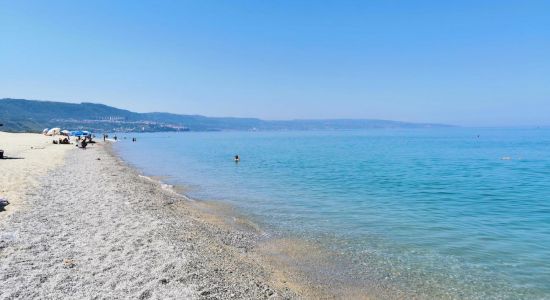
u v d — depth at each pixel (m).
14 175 22.20
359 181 30.59
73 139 83.06
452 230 15.60
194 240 12.41
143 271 9.02
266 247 13.11
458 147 85.50
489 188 27.53
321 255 12.40
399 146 92.06
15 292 7.55
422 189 26.80
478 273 11.06
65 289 7.85
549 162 48.97
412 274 10.95
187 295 7.91
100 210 15.05
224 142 121.12
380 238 14.34
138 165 42.44
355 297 9.49
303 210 19.06
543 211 19.55
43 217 13.38
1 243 10.27
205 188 25.86
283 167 41.84
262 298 8.62
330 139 151.38
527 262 11.95
